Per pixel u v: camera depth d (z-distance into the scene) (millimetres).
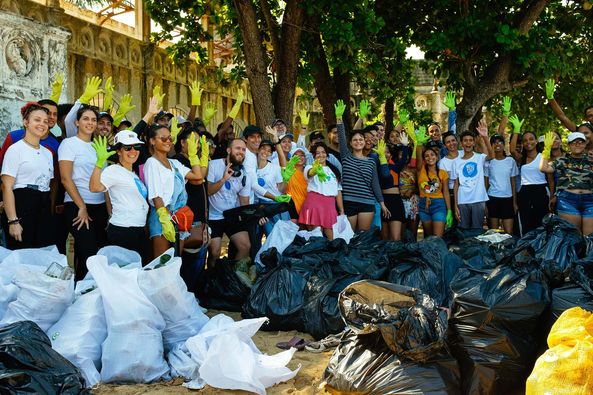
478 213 8320
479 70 14445
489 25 12078
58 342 4234
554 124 16562
